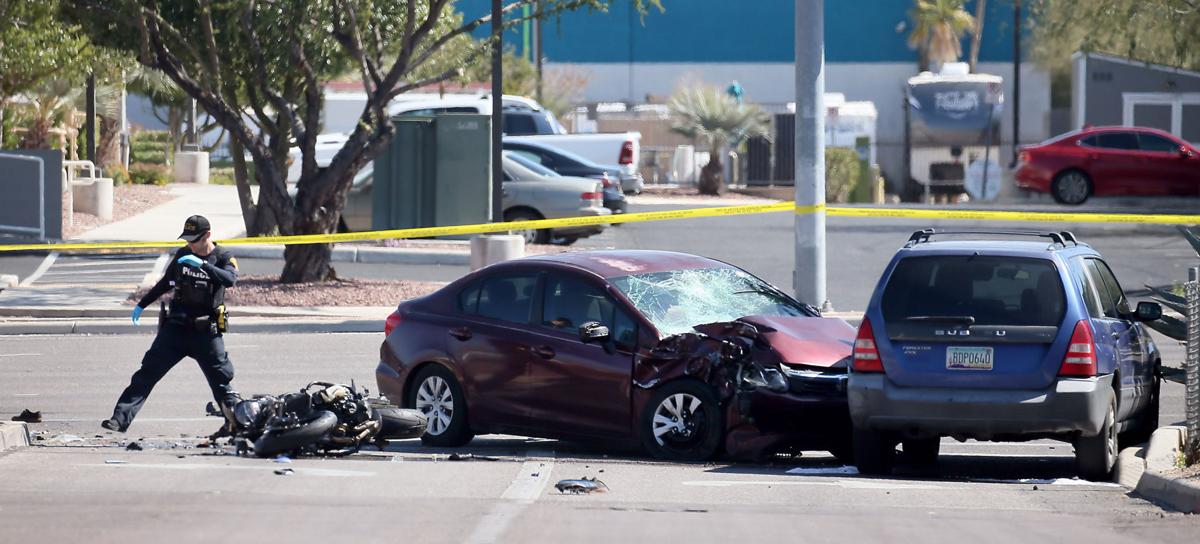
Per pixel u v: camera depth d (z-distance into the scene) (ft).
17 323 240.94
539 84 634.02
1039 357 120.98
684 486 115.34
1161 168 419.33
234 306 253.24
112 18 246.47
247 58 257.55
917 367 123.13
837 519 99.40
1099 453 124.16
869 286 277.44
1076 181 423.64
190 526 92.02
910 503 107.96
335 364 204.13
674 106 525.75
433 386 149.18
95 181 370.12
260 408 132.67
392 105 438.40
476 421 146.61
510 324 145.38
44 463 122.21
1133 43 345.51
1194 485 107.04
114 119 478.18
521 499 105.81
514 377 143.33
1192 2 317.01
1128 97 531.91
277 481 113.39
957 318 122.52
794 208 235.20
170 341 143.43
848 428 132.87
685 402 133.69
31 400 175.63
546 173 325.62
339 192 264.31
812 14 231.09
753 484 117.19
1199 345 122.52
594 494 109.60
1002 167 630.33
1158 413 155.33
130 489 107.65
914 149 620.90
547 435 142.41
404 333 152.25
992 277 123.95
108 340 231.91
